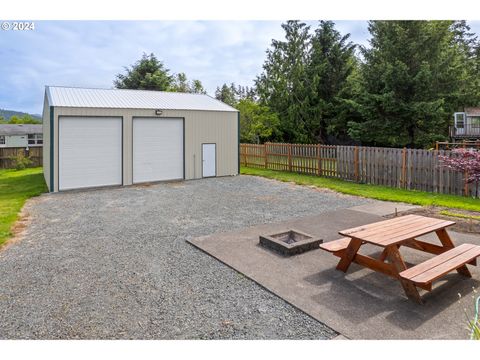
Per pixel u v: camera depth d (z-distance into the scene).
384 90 19.14
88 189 11.47
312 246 5.25
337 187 11.09
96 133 11.66
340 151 12.76
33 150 21.20
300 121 25.17
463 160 7.61
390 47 19.16
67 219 7.42
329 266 4.59
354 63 25.38
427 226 4.38
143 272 4.48
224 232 6.30
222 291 3.92
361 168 12.05
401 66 18.08
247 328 3.17
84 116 11.35
